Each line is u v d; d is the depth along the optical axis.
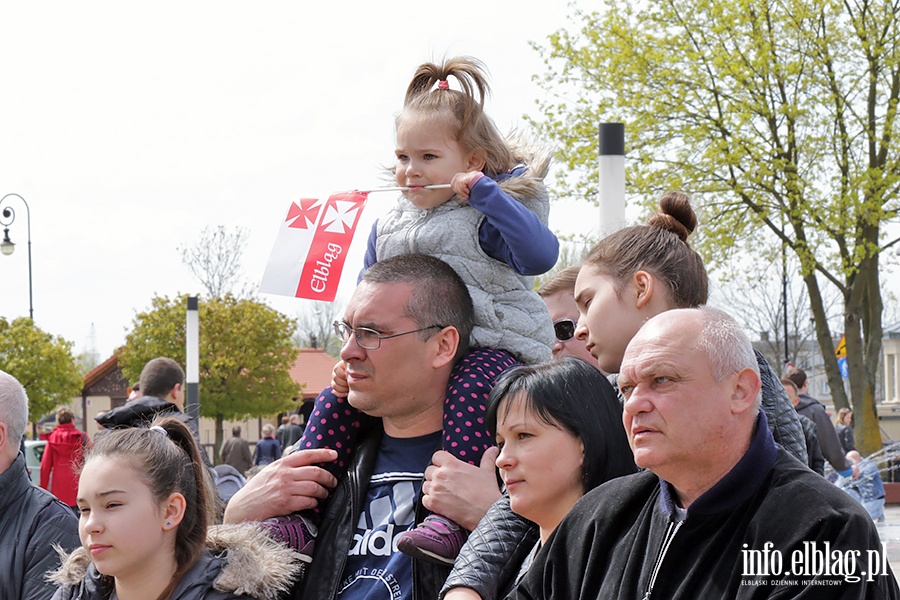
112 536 2.78
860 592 1.89
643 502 2.21
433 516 2.71
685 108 20.03
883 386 45.22
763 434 2.05
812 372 39.91
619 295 2.59
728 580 1.97
